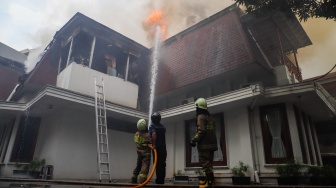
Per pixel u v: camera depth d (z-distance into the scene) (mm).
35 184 5121
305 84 7258
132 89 11805
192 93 11266
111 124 10594
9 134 10008
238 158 8633
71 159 8906
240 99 8102
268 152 8016
